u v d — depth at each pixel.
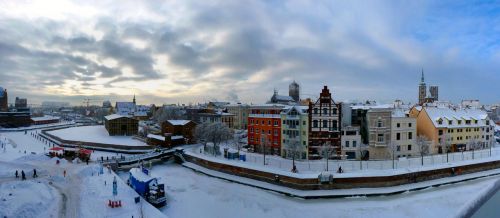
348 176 70.44
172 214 58.72
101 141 130.50
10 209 46.84
